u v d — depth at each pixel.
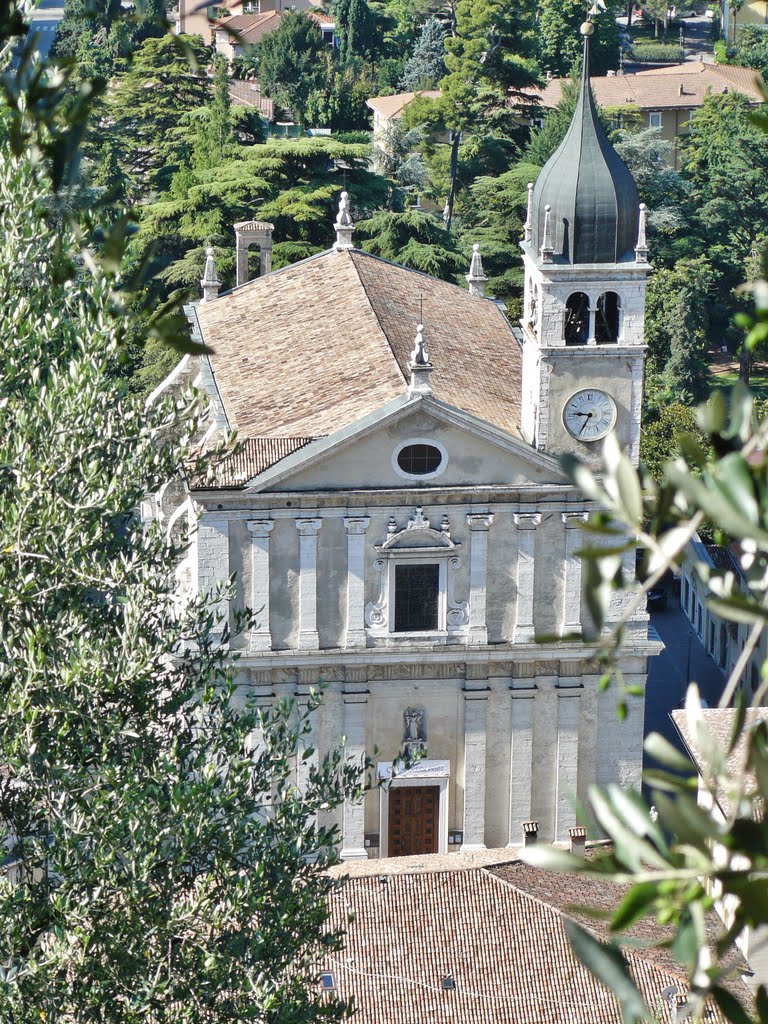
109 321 74.81
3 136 74.06
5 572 73.38
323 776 83.94
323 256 179.62
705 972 16.44
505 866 122.94
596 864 16.73
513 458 141.75
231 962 73.50
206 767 75.62
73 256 30.16
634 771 150.12
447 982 111.50
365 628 144.00
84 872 72.06
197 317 177.88
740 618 17.36
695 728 17.14
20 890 70.38
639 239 139.88
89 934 69.50
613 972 16.47
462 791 149.12
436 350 164.38
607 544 144.62
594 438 143.75
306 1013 76.31
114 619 80.12
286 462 139.00
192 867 77.06
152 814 74.06
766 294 18.53
